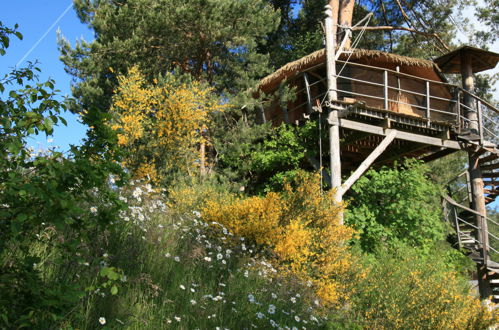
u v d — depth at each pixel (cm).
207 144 1423
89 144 303
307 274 716
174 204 891
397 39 2508
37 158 266
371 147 1432
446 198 1295
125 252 471
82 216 405
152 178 1033
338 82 1341
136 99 1147
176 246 565
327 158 1323
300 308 594
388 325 745
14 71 296
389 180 1194
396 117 1155
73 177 273
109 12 1412
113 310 375
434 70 1363
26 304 264
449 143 1275
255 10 1451
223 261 564
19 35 291
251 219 746
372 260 970
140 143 1116
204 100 1231
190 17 1310
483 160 1334
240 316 479
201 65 1509
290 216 833
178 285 477
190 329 418
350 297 777
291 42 2286
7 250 332
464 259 1269
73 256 310
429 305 814
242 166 1363
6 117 263
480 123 1304
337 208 874
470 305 909
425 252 1141
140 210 573
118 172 298
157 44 1423
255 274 616
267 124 1359
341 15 1634
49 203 243
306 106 1413
